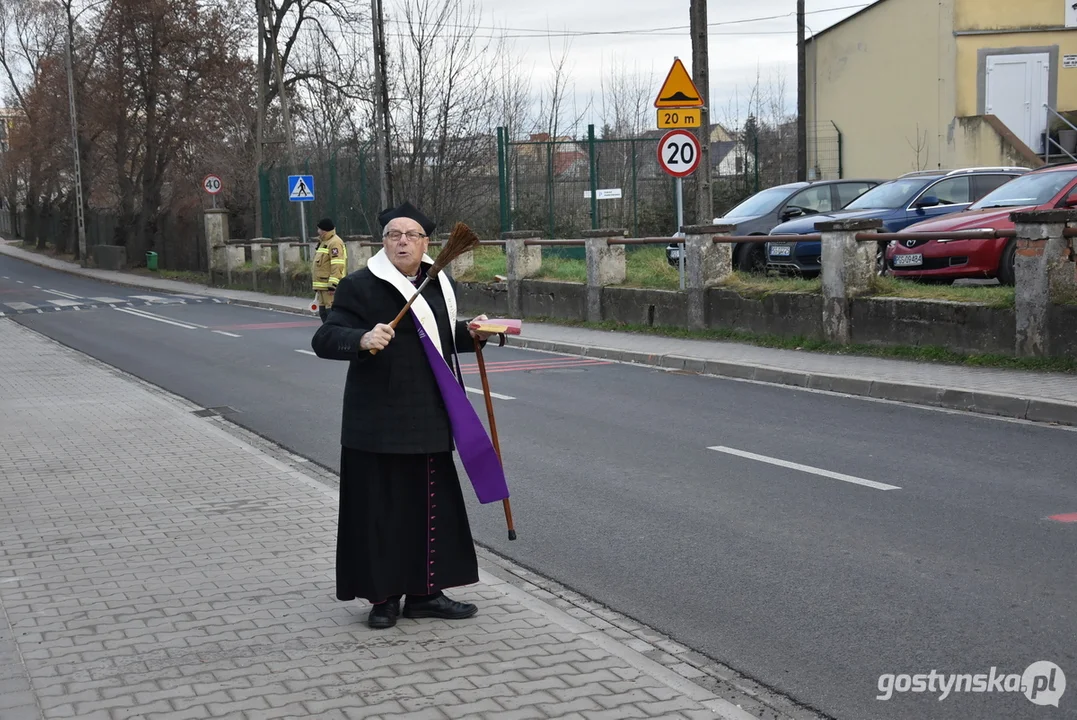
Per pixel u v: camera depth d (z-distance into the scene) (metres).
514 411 11.28
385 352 4.95
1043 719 4.04
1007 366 11.88
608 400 11.84
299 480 8.48
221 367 16.16
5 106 75.81
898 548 6.22
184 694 4.29
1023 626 4.96
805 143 32.50
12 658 4.73
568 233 28.88
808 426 9.99
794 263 18.19
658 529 6.86
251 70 45.91
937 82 30.94
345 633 5.00
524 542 6.71
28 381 15.07
